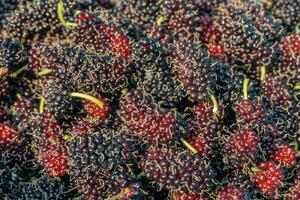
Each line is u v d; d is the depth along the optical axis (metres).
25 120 0.27
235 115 0.26
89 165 0.24
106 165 0.24
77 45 0.27
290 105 0.27
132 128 0.25
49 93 0.26
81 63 0.26
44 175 0.26
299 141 0.27
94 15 0.28
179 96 0.26
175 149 0.25
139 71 0.26
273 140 0.26
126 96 0.25
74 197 0.26
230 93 0.26
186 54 0.26
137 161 0.25
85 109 0.26
